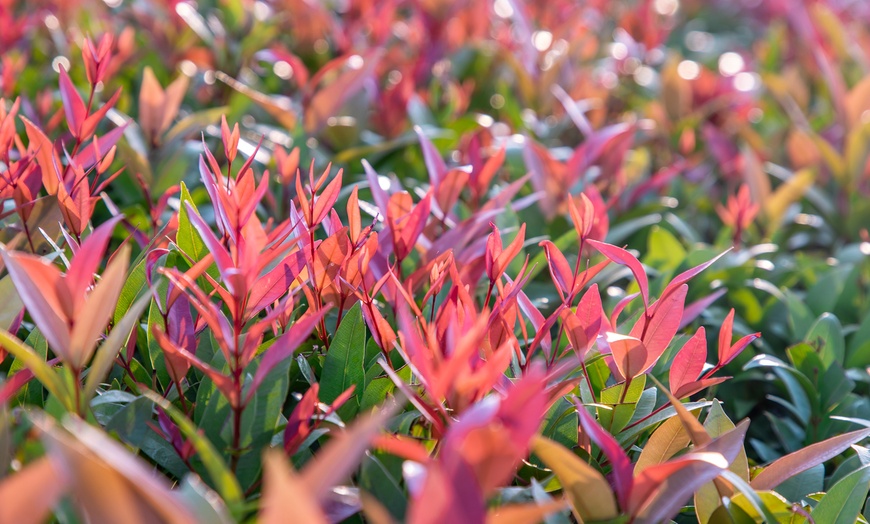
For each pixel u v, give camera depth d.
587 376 0.83
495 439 0.67
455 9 1.51
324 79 1.36
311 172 0.82
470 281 0.91
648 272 1.07
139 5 1.44
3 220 0.93
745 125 1.61
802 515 0.80
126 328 0.74
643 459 0.80
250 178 0.82
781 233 1.38
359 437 0.66
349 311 0.84
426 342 0.81
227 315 0.88
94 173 1.09
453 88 1.37
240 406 0.76
